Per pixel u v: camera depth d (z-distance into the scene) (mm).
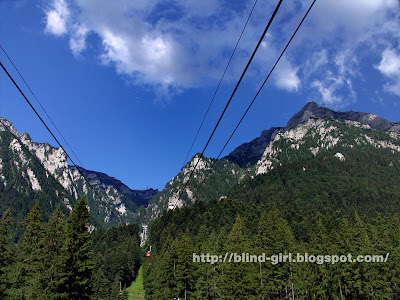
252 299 70312
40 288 51438
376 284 80688
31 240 64312
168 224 196750
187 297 84875
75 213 55031
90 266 53938
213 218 185125
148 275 132625
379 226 117312
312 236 129500
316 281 84938
